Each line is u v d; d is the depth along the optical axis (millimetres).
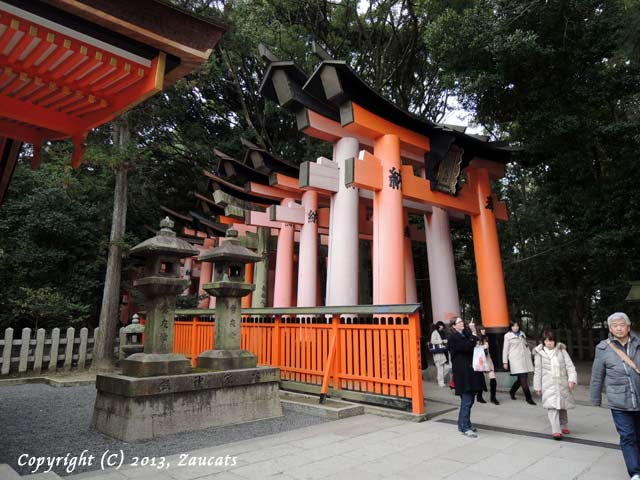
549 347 5914
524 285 18938
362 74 19641
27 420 6836
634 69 10891
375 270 9438
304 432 5906
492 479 4109
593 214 11641
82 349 12891
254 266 19203
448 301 12750
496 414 7258
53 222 15312
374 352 7344
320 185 10797
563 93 11578
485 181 12516
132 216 18672
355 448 5125
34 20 3861
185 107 17953
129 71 4453
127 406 5594
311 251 14195
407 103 19547
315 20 19516
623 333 4312
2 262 14508
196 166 20922
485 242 12141
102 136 14977
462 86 12039
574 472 4305
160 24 4402
